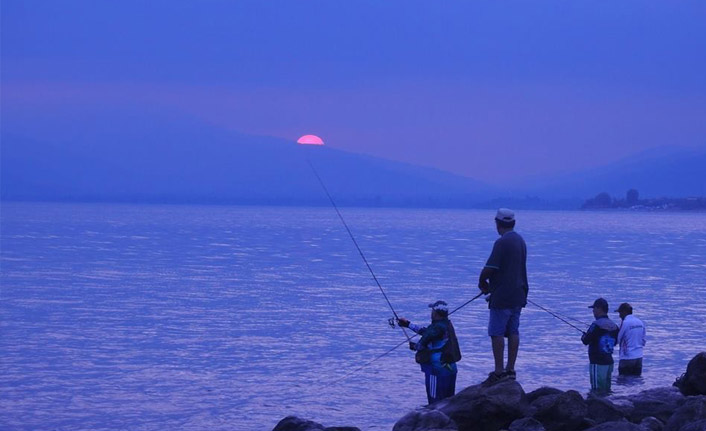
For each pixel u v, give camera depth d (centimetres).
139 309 3953
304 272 6122
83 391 2283
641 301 4444
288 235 12800
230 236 12175
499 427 1683
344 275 5881
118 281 5294
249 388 2333
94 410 2091
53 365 2609
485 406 1678
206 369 2578
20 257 7294
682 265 7219
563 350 2900
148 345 2983
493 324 1861
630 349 2441
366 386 2362
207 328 3388
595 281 5603
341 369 2594
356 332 3312
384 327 3450
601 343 2216
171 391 2291
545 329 3391
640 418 1752
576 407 1673
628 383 2336
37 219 19288
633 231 17088
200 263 6881
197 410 2092
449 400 1752
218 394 2259
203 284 5169
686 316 3831
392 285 5206
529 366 2609
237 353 2845
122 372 2523
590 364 2241
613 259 8031
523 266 1875
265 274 5916
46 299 4303
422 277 5778
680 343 3069
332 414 2050
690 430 1534
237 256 7825
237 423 1981
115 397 2222
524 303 1872
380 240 11575
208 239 11162
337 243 10531
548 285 5312
